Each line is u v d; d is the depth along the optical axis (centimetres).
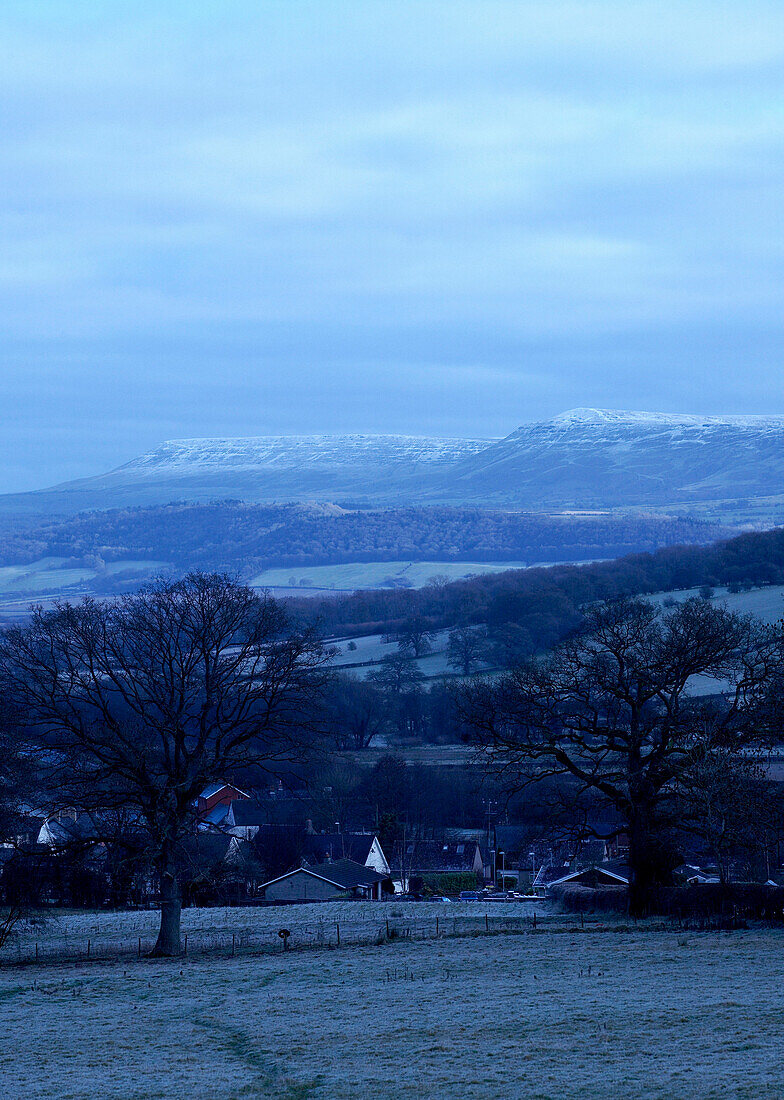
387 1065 2733
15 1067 2920
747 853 5559
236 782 5134
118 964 4522
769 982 3378
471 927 5231
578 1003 3244
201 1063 2880
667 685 5488
